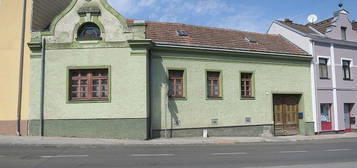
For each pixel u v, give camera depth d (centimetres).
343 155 1180
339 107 2383
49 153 1154
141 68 1659
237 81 2008
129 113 1636
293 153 1233
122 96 1645
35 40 1669
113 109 1641
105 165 923
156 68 1773
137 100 1644
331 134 2286
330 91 2358
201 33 2095
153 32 1908
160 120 1755
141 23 1673
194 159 1049
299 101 2256
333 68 2392
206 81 1912
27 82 1694
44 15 1869
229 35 2212
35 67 1666
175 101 1811
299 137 2019
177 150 1298
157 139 1658
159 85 1772
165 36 1898
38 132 1636
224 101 1952
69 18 1683
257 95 2069
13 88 1697
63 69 1658
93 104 1644
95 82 1686
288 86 2189
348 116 2466
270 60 2141
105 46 1667
